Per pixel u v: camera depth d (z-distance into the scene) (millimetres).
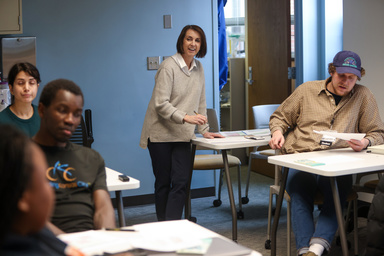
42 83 4094
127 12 4258
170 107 3191
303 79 4652
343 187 2748
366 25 3906
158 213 3424
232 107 6258
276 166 3201
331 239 2586
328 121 2973
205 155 4207
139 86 4340
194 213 4152
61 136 1688
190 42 3262
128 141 4344
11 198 818
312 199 2773
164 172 3361
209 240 1343
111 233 1433
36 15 4047
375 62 3885
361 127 3045
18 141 836
